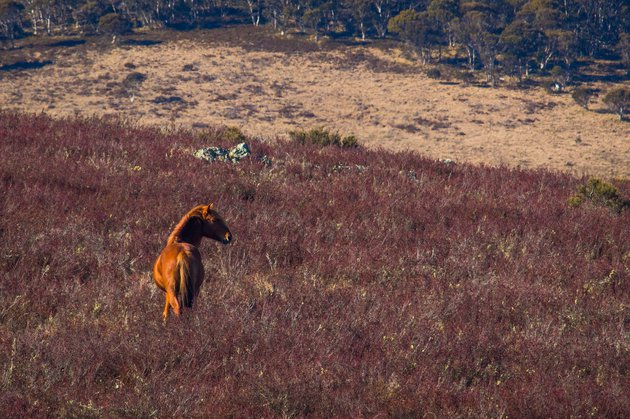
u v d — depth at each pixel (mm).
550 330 13945
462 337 12797
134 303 13648
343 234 20719
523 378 11438
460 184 30156
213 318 12508
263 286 15547
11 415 9078
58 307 13430
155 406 9508
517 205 26344
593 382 11398
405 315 14047
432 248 19969
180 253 12336
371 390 10461
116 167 25625
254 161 29766
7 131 30141
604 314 15156
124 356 11156
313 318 13344
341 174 29719
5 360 10641
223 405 9766
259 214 21641
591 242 21859
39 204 20422
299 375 10680
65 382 10250
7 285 14367
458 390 10688
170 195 22859
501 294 15797
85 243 17453
